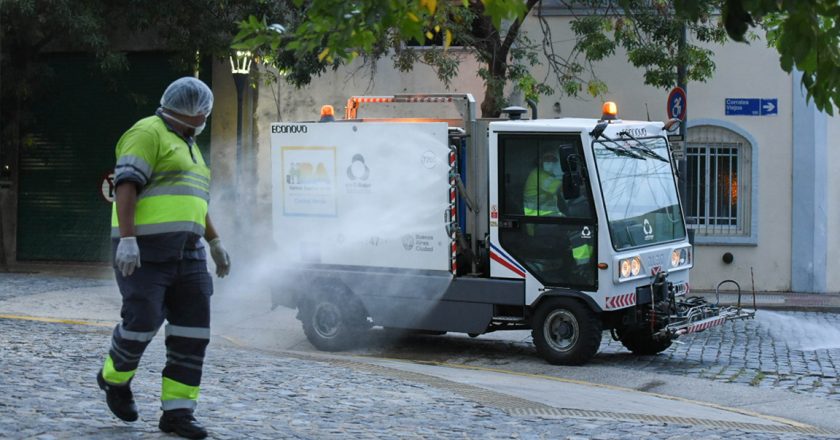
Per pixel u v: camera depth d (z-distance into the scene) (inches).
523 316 1111.6
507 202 1111.0
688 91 1957.4
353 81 2005.4
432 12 492.4
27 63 1984.5
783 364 1115.9
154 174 535.2
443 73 1733.5
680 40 1713.8
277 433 581.9
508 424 676.1
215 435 556.1
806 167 1931.6
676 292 1168.8
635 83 1955.0
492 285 1112.8
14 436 518.9
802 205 1937.7
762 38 1932.8
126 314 535.8
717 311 1140.5
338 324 1171.9
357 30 499.5
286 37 521.3
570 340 1078.4
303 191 1198.3
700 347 1230.9
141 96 1974.7
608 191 1077.1
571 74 1847.9
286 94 2031.3
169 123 544.4
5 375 732.7
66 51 2114.9
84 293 1528.1
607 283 1060.5
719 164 1972.2
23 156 2161.7
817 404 905.5
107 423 569.6
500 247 1112.8
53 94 2135.8
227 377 805.2
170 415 541.6
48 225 2156.7
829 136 1925.4
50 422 559.8
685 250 1173.7
